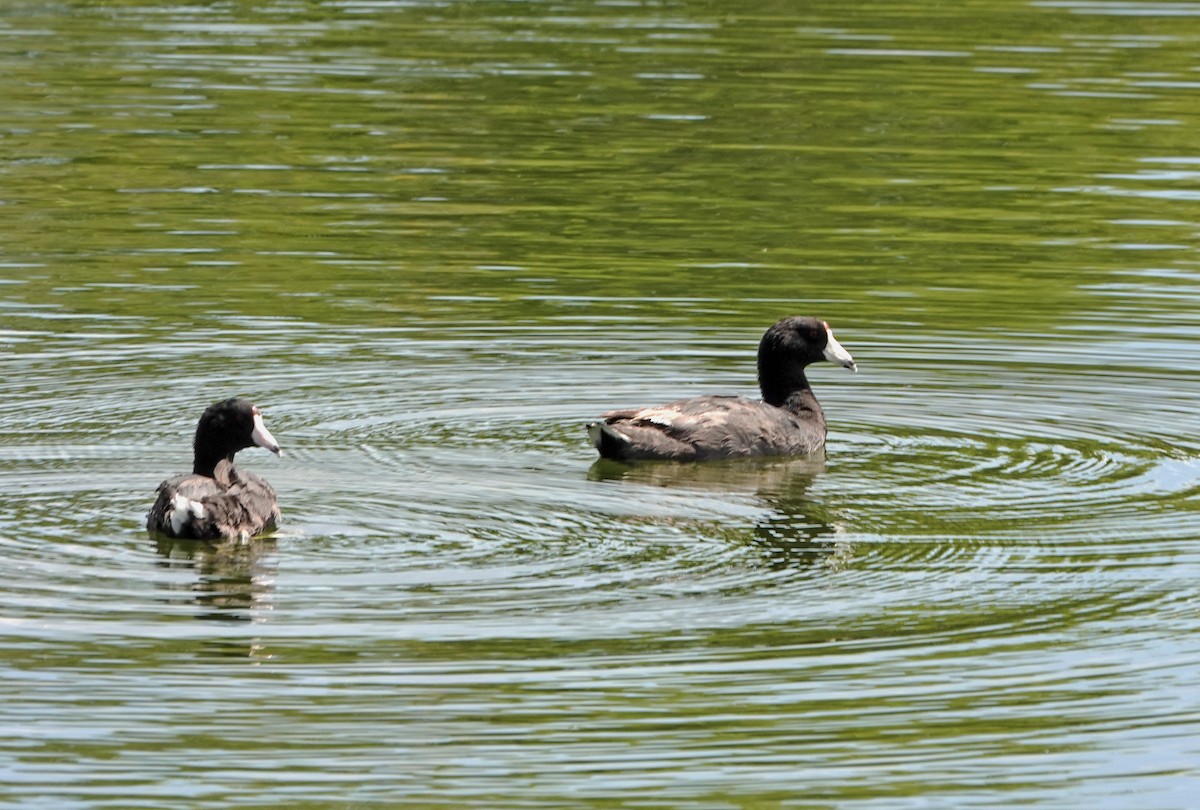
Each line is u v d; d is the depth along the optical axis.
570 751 10.64
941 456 16.59
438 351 19.55
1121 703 11.38
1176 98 31.61
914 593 13.06
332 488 15.17
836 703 11.27
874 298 21.80
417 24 37.44
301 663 11.58
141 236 23.98
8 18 37.69
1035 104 31.25
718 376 18.95
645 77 32.84
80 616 12.20
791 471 16.20
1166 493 15.40
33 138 28.64
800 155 28.45
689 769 10.48
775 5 39.44
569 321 20.75
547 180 27.05
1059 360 19.52
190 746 10.59
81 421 16.86
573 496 15.23
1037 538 14.25
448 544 13.82
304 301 21.31
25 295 21.27
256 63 33.88
